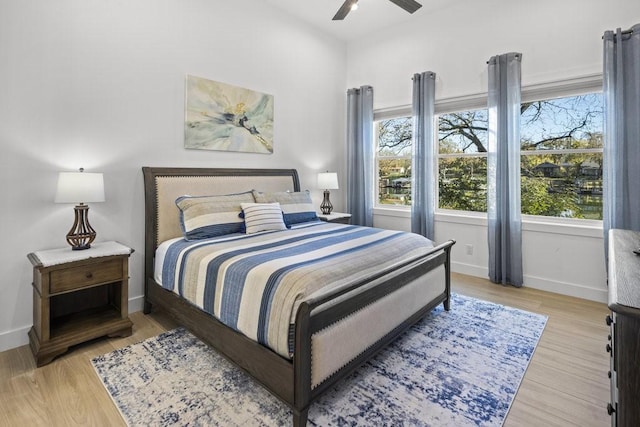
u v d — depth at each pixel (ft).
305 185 14.65
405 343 7.64
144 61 9.38
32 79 7.54
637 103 9.02
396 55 14.57
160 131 9.79
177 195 9.87
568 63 10.34
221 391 5.93
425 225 13.50
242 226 9.59
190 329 7.37
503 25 11.55
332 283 5.68
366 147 15.44
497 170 11.48
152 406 5.53
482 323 8.67
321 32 14.98
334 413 5.39
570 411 5.42
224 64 11.32
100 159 8.65
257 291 5.70
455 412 5.42
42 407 5.51
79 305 8.46
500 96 11.34
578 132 10.67
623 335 2.81
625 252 5.27
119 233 9.09
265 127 12.70
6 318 7.42
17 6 7.30
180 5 10.12
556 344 7.59
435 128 13.96
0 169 7.23
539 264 11.18
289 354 5.03
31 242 7.68
